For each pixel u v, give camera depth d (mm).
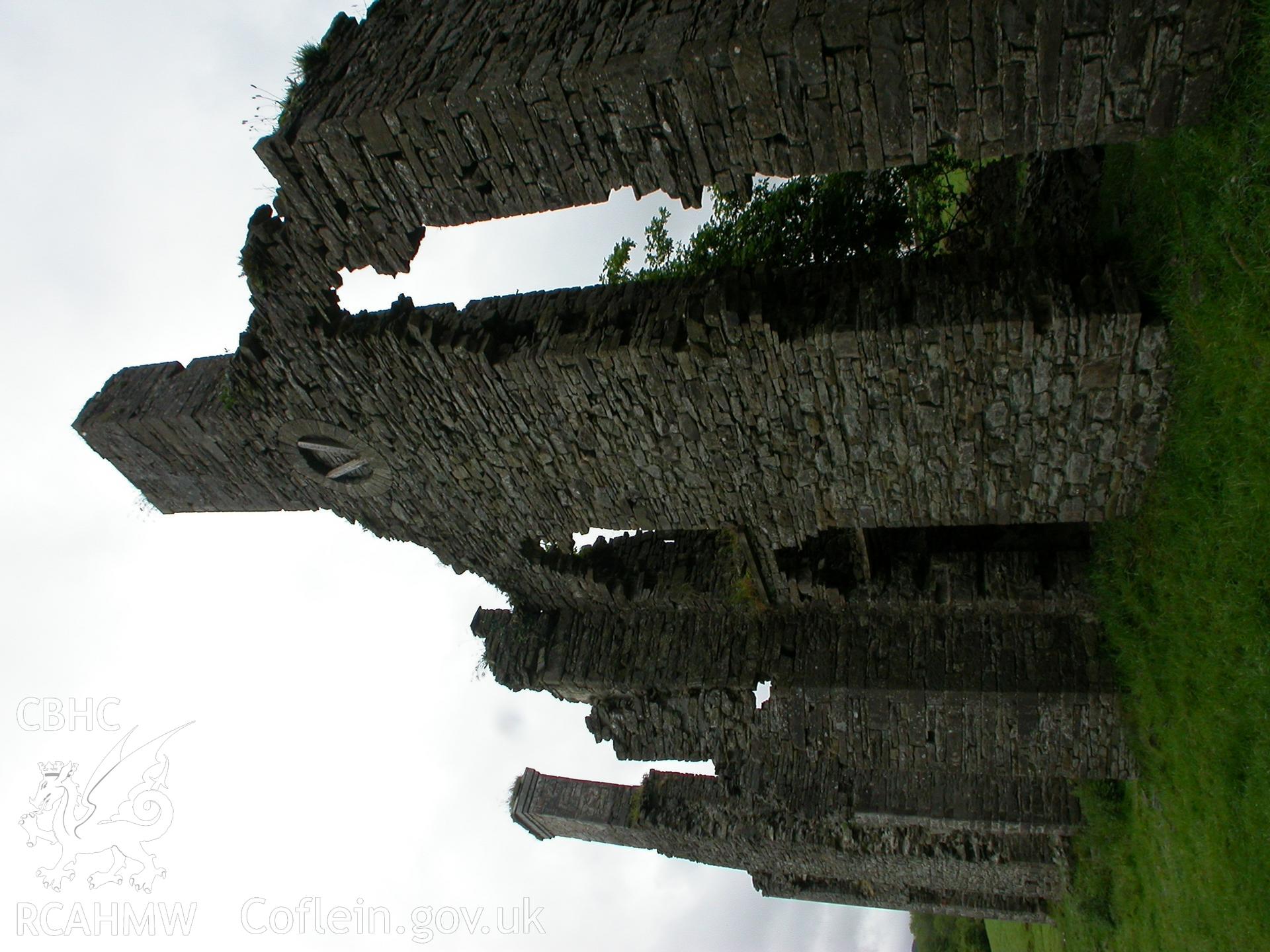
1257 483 7391
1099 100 6195
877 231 9992
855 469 9539
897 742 11758
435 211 8195
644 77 6621
